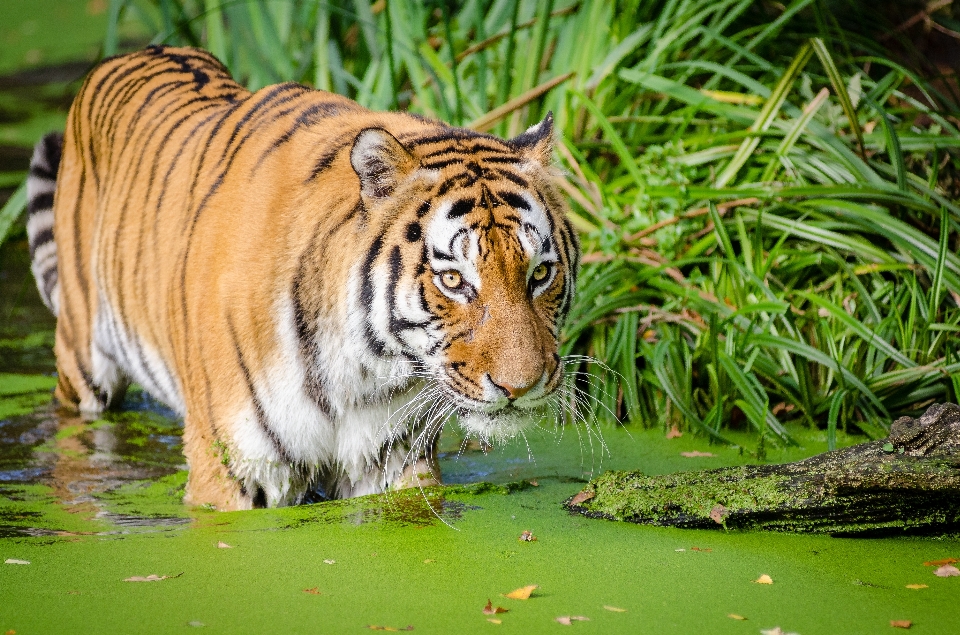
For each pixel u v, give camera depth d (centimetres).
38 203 1127
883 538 743
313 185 755
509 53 1207
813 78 1169
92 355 1012
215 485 784
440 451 953
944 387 953
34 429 998
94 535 727
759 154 1128
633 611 611
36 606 606
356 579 650
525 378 685
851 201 1040
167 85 964
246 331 746
